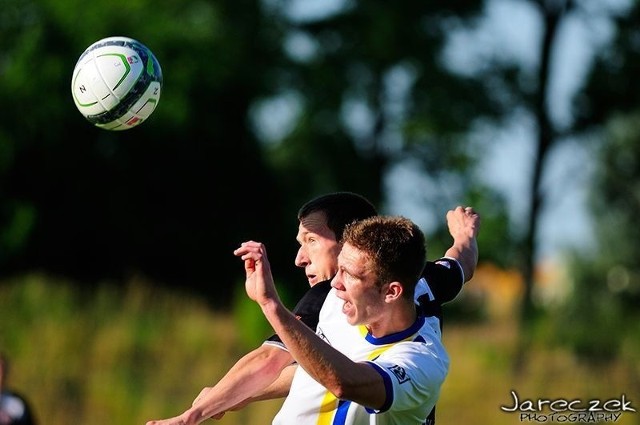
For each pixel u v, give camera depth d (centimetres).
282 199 11325
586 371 5991
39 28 10300
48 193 10062
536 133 11719
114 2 10612
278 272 11212
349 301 1780
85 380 5816
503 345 6725
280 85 12631
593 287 13412
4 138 9875
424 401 1780
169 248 10531
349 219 1981
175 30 10750
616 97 11512
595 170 13175
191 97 10656
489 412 5528
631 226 13512
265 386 1923
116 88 2044
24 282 6812
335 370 1655
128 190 10350
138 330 6378
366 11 12388
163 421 1853
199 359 6228
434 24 12369
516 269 13100
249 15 12069
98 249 10256
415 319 1827
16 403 4062
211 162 10756
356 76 13188
